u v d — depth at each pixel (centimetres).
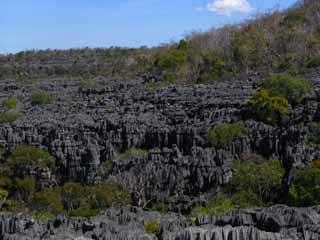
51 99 14788
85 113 12150
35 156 10081
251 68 15250
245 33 17350
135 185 9194
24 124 11331
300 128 9194
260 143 9356
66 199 8550
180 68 16675
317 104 9881
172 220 5931
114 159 9962
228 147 9388
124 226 5666
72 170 10231
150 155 9669
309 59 14588
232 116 10388
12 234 5562
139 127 10494
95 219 5928
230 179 8575
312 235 4931
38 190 9875
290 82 10500
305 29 16525
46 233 5509
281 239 4894
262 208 5956
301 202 7225
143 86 15262
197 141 9731
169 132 10119
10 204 8850
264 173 8238
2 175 9906
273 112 9962
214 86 12825
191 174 9044
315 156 8406
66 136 10681
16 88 18662
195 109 11038
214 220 5556
